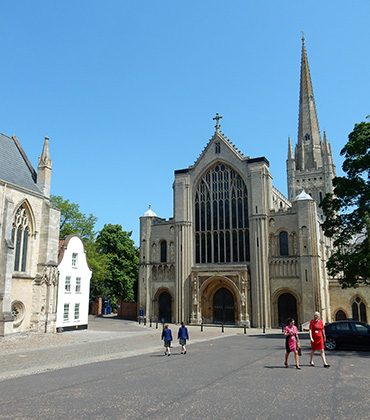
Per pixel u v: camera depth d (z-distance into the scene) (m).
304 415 11.34
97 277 72.38
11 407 12.50
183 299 62.69
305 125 118.88
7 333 36.34
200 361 22.92
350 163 39.09
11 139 47.16
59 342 35.06
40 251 43.41
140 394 14.08
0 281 37.16
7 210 38.69
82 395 14.07
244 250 61.38
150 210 69.56
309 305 55.06
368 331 28.69
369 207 38.09
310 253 56.38
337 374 17.95
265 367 20.16
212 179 66.06
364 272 37.47
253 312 58.22
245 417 11.14
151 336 41.78
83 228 73.56
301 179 114.94
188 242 64.69
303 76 121.62
